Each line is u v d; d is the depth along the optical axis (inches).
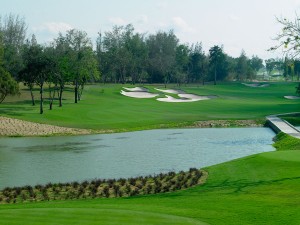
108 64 6825.8
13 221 726.5
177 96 5093.5
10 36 6215.6
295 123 3442.4
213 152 2068.2
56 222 718.5
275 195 983.0
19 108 3503.9
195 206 892.6
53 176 1498.5
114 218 746.2
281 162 1400.1
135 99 4744.1
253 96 5787.4
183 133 2901.1
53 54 3811.5
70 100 4254.4
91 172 1568.7
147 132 2955.2
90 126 3019.2
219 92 5999.0
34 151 2071.9
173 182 1284.4
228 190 1111.6
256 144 2359.7
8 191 1230.9
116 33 7603.4
